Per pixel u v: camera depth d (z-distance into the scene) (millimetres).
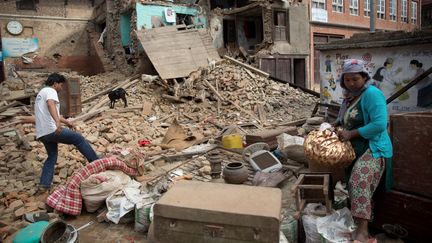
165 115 10930
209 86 12938
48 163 4855
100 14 20875
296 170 4984
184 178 4680
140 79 14242
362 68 2959
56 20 21203
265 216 2383
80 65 22156
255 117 10922
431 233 2959
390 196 3240
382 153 2961
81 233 3807
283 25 19594
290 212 3555
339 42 7910
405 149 3133
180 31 15344
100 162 4531
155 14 17266
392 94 6902
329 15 22062
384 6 26953
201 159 5750
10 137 7500
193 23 18672
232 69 14398
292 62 19969
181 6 18203
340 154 3041
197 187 2975
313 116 8688
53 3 21031
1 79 19500
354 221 3053
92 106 11281
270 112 11633
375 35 7102
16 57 20000
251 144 6027
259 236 2420
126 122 9539
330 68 8367
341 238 2900
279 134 6387
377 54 7105
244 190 2895
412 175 3098
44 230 3176
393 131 3217
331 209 3336
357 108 3072
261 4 18141
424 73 5781
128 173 4859
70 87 9773
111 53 19859
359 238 2857
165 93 13023
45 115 4672
